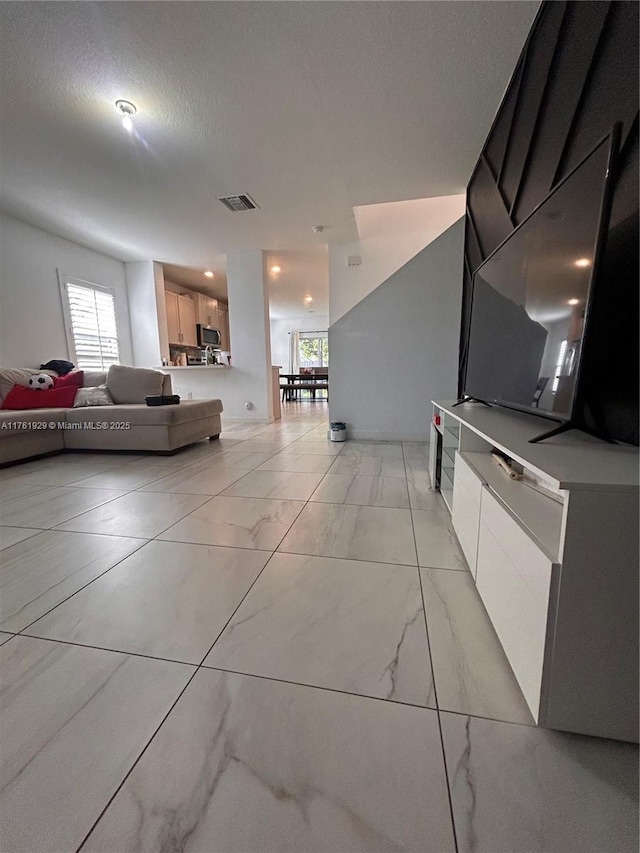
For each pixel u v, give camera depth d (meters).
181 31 1.61
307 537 1.59
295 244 4.42
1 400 3.29
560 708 0.70
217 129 2.28
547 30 1.54
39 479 2.55
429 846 0.55
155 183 2.93
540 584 0.70
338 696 0.81
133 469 2.80
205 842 0.56
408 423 3.80
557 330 1.11
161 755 0.68
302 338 10.74
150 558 1.43
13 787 0.63
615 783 0.63
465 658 0.91
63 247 4.15
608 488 0.62
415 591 1.19
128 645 0.97
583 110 1.30
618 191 0.93
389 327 3.71
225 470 2.74
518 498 0.97
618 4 1.08
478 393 1.87
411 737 0.71
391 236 4.27
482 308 1.86
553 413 1.10
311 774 0.65
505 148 2.12
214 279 5.98
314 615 1.08
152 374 3.77
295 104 2.08
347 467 2.77
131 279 5.08
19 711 0.78
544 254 1.19
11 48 1.67
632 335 0.90
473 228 2.95
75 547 1.53
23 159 2.58
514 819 0.58
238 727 0.74
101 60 1.75
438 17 1.58
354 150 2.54
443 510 1.89
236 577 1.29
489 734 0.72
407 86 1.97
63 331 4.17
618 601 0.65
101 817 0.59
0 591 1.22
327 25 1.60
